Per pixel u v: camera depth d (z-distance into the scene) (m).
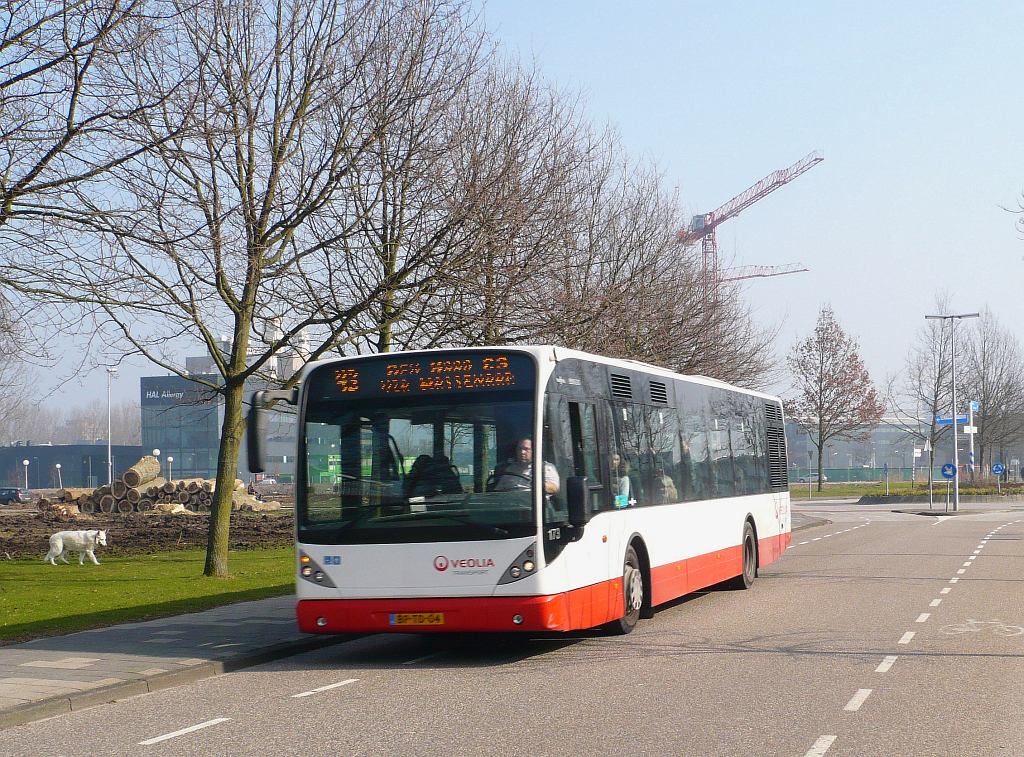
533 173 21.08
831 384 67.69
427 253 18.31
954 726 7.21
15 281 14.92
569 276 22.12
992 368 61.50
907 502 55.28
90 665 10.17
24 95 13.88
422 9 19.36
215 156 16.64
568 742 6.89
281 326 20.39
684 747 6.68
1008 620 12.77
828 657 10.21
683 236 31.25
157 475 48.72
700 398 15.52
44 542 30.31
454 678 9.64
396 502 10.31
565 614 10.21
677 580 13.73
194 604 15.23
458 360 10.62
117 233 14.75
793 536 31.45
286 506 51.09
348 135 18.58
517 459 10.18
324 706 8.41
